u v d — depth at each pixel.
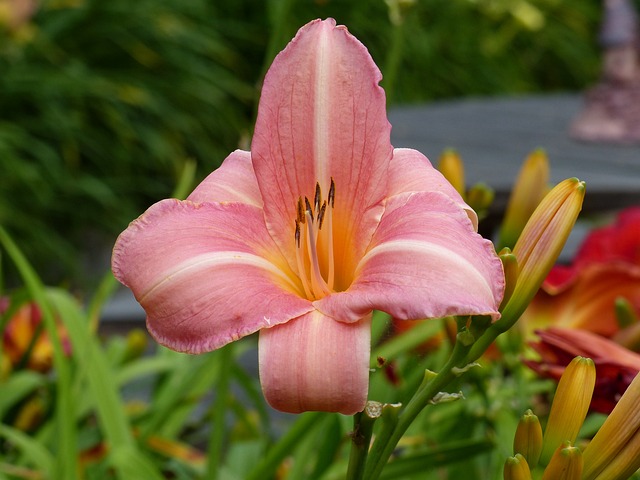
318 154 0.42
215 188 0.45
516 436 0.42
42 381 0.69
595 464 0.41
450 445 0.53
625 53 1.74
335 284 0.44
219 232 0.41
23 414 0.71
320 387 0.37
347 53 0.42
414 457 0.53
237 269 0.40
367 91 0.42
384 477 0.53
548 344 0.49
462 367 0.41
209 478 0.56
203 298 0.39
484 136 1.86
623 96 1.77
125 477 0.54
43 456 0.61
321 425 0.63
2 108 2.22
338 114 0.42
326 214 0.43
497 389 0.59
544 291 0.58
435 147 1.70
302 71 0.42
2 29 2.11
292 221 0.43
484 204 0.59
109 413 0.61
